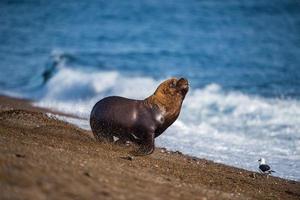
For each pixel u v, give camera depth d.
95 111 48.72
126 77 120.88
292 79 119.12
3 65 139.25
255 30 174.38
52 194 26.02
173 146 59.53
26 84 121.38
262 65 134.50
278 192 42.53
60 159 33.84
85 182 29.31
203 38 165.75
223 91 106.69
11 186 25.83
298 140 67.75
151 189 32.00
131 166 38.66
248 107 89.62
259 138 68.88
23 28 185.25
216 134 70.44
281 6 198.62
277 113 84.69
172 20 187.12
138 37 169.50
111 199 27.59
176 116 48.25
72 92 112.44
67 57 140.88
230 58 143.00
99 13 198.88
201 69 132.75
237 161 54.81
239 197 36.34
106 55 146.62
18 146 35.59
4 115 50.94
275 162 55.81
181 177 39.62
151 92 110.06
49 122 51.66
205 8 199.75
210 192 35.59
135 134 47.47
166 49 153.62
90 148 43.16
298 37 166.38
